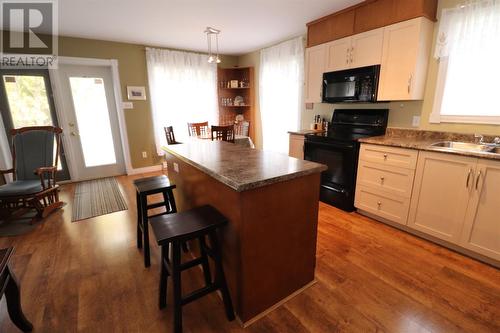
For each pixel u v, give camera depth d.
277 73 4.39
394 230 2.45
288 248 1.52
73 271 1.91
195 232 1.24
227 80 5.40
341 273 1.83
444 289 1.66
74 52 3.78
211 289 1.38
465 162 1.87
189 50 4.73
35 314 1.50
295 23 3.30
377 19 2.54
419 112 2.63
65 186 3.95
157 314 1.50
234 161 1.61
